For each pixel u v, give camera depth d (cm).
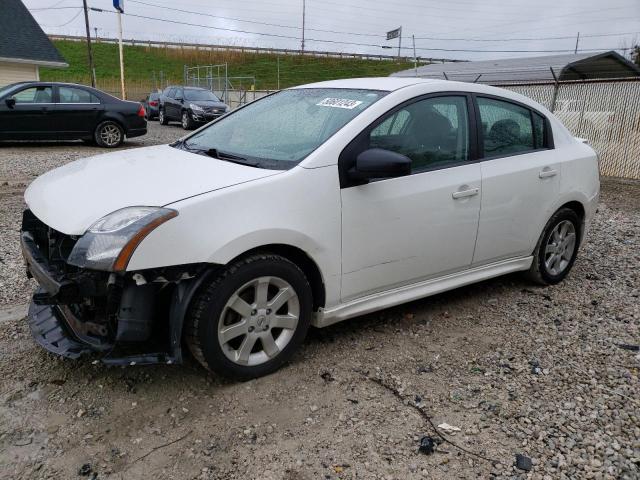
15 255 506
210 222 272
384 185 335
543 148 445
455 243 379
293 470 242
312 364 331
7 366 315
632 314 421
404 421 279
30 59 2233
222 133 391
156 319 277
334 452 255
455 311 419
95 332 277
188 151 370
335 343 358
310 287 319
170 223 262
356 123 328
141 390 297
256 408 285
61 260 284
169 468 241
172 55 5688
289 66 5350
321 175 310
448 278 392
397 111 346
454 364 338
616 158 1183
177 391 297
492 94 409
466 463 251
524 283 485
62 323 302
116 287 265
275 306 305
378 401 296
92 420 271
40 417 272
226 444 257
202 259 269
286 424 273
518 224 421
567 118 1266
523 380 321
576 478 243
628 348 364
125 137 1378
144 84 4444
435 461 251
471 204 380
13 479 231
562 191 450
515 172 408
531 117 439
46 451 249
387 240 341
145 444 256
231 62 5516
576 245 489
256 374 308
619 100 1173
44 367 316
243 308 294
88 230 263
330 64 5494
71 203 288
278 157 325
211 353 287
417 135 357
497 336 378
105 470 238
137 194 283
